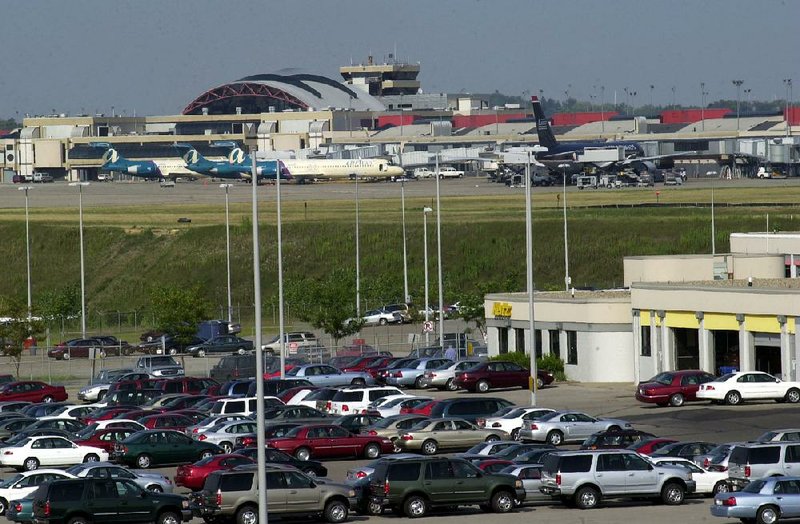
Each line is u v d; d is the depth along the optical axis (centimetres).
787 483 11400
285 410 17938
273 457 14125
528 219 19388
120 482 12125
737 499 11350
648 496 13038
